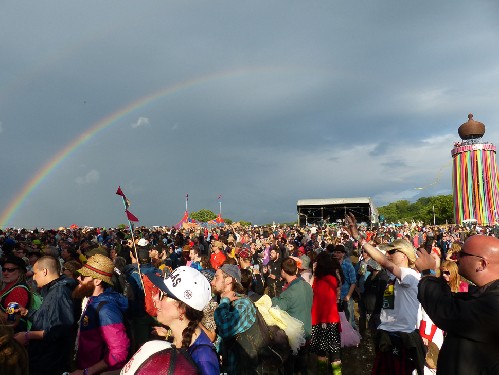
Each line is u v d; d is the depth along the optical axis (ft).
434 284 10.18
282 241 57.57
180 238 68.59
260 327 15.61
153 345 7.90
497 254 9.69
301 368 21.25
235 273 17.02
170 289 9.36
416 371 16.35
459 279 18.33
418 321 16.44
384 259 16.94
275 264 37.50
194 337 9.50
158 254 37.45
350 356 28.55
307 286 21.04
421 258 10.90
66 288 15.35
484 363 9.01
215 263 35.78
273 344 15.90
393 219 392.68
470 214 243.81
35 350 14.52
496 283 9.46
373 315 25.09
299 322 17.65
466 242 10.14
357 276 35.94
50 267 16.65
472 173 244.22
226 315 15.39
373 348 30.32
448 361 9.51
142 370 7.46
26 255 33.24
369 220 165.27
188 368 7.61
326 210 174.81
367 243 17.04
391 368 16.74
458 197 250.37
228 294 16.67
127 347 12.91
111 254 37.22
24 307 16.96
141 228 106.32
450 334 9.73
